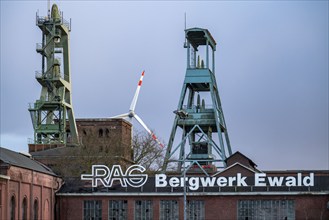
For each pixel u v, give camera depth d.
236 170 96.88
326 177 88.88
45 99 130.12
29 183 84.31
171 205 89.44
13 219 80.69
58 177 92.00
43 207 88.00
